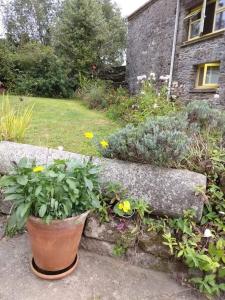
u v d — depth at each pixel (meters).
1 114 2.98
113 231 1.72
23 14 17.59
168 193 1.67
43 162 1.93
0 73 9.05
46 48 10.43
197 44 6.77
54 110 5.89
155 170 1.78
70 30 10.77
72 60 10.80
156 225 1.66
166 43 8.30
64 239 1.44
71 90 10.38
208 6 6.79
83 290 1.46
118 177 1.77
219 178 1.88
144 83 5.61
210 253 1.53
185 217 1.64
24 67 10.09
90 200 1.48
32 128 3.76
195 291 1.52
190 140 1.99
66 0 11.65
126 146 1.87
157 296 1.47
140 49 10.46
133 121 4.04
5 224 1.92
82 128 4.04
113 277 1.58
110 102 6.58
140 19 10.31
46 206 1.32
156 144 1.80
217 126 2.62
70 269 1.57
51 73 10.02
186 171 1.79
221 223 1.67
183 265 1.62
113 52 12.88
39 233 1.40
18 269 1.57
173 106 4.06
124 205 1.57
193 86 7.13
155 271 1.66
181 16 7.45
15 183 1.36
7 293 1.41
